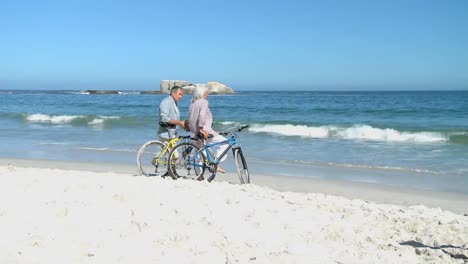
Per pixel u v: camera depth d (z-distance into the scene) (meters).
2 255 3.71
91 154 12.44
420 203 7.22
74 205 5.21
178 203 5.53
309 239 4.43
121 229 4.45
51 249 3.89
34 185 6.34
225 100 57.59
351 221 5.16
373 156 12.31
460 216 5.73
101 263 3.66
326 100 56.16
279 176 9.46
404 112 29.28
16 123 22.98
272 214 5.29
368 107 36.19
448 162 11.27
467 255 4.01
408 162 11.32
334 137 16.62
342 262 3.88
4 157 11.98
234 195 6.20
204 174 7.88
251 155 12.58
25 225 4.47
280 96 78.31
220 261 3.79
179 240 4.23
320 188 8.29
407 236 4.65
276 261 3.83
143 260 3.75
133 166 10.34
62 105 44.38
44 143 14.99
